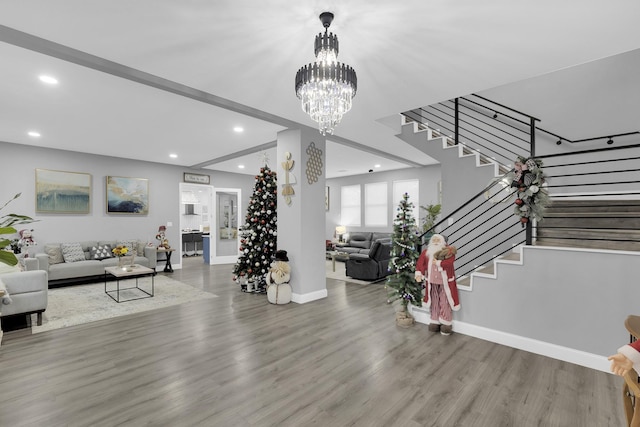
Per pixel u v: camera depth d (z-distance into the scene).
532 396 2.23
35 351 2.95
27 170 5.73
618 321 2.59
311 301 4.69
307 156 4.64
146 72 2.86
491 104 5.29
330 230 10.77
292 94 3.36
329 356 2.86
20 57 2.61
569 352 2.77
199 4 1.93
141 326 3.63
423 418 1.98
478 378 2.47
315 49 2.10
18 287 3.46
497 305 3.19
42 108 3.81
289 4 1.95
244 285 5.39
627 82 4.18
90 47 2.42
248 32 2.25
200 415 2.01
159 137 5.20
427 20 2.11
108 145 5.75
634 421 1.06
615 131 4.27
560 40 2.33
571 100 4.59
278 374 2.53
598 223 3.43
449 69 2.81
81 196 6.33
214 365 2.68
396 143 5.65
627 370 1.04
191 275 6.87
